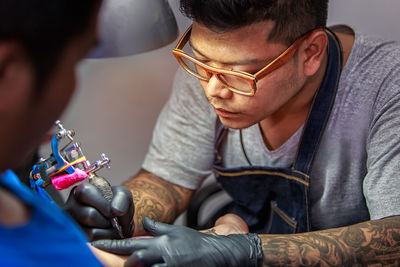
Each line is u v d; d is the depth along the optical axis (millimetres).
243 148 1452
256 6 906
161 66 2471
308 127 1302
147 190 1479
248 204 1543
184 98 1468
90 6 462
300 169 1342
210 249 1015
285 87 1074
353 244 1114
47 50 433
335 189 1396
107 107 2449
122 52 878
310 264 1084
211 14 922
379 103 1266
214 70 1003
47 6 419
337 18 2328
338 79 1273
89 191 991
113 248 990
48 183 942
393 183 1190
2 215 473
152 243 991
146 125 2496
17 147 462
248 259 1051
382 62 1283
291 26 977
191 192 1566
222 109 1094
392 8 2287
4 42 405
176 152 1513
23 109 438
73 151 961
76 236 513
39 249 460
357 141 1331
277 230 1527
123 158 2475
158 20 897
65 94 481
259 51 974
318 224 1493
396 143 1205
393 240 1120
